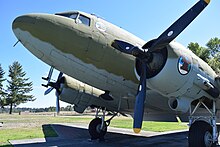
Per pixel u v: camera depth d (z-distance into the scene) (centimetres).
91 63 680
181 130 1526
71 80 970
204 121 631
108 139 1026
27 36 628
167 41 553
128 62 714
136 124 571
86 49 658
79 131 1320
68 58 659
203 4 546
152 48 571
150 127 1755
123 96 827
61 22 639
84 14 683
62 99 1000
